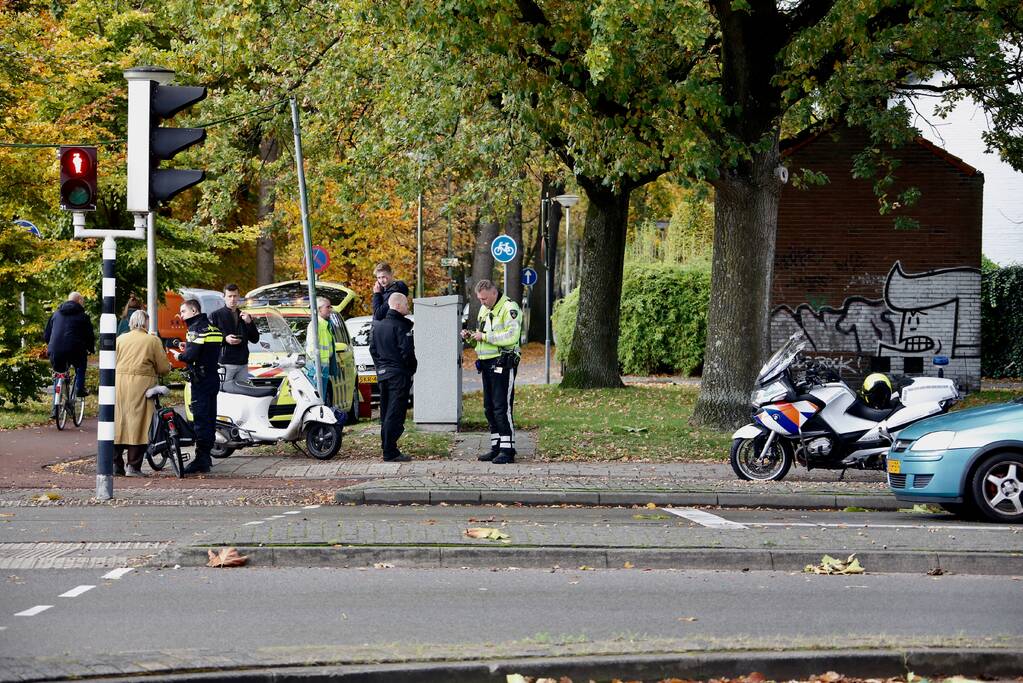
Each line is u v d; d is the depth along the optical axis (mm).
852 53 34031
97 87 52375
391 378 30828
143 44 59281
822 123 46750
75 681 10805
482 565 17125
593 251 49625
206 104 47469
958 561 16906
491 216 47750
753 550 17156
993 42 38250
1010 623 13711
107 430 24172
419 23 30656
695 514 22359
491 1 29516
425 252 97125
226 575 16422
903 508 23922
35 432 38438
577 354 49969
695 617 13953
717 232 35312
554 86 32219
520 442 33906
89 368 64438
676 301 67062
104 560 17438
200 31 44812
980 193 53281
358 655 11477
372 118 46594
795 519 21734
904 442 22000
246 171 50500
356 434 36688
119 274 56625
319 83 44750
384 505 23922
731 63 33438
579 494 24344
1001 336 62000
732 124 33719
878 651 11648
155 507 23391
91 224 56312
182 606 14492
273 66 45031
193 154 50094
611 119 32406
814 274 53875
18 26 45094
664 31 31828
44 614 14039
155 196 22859
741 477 27109
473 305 99812
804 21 32875
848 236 53750
